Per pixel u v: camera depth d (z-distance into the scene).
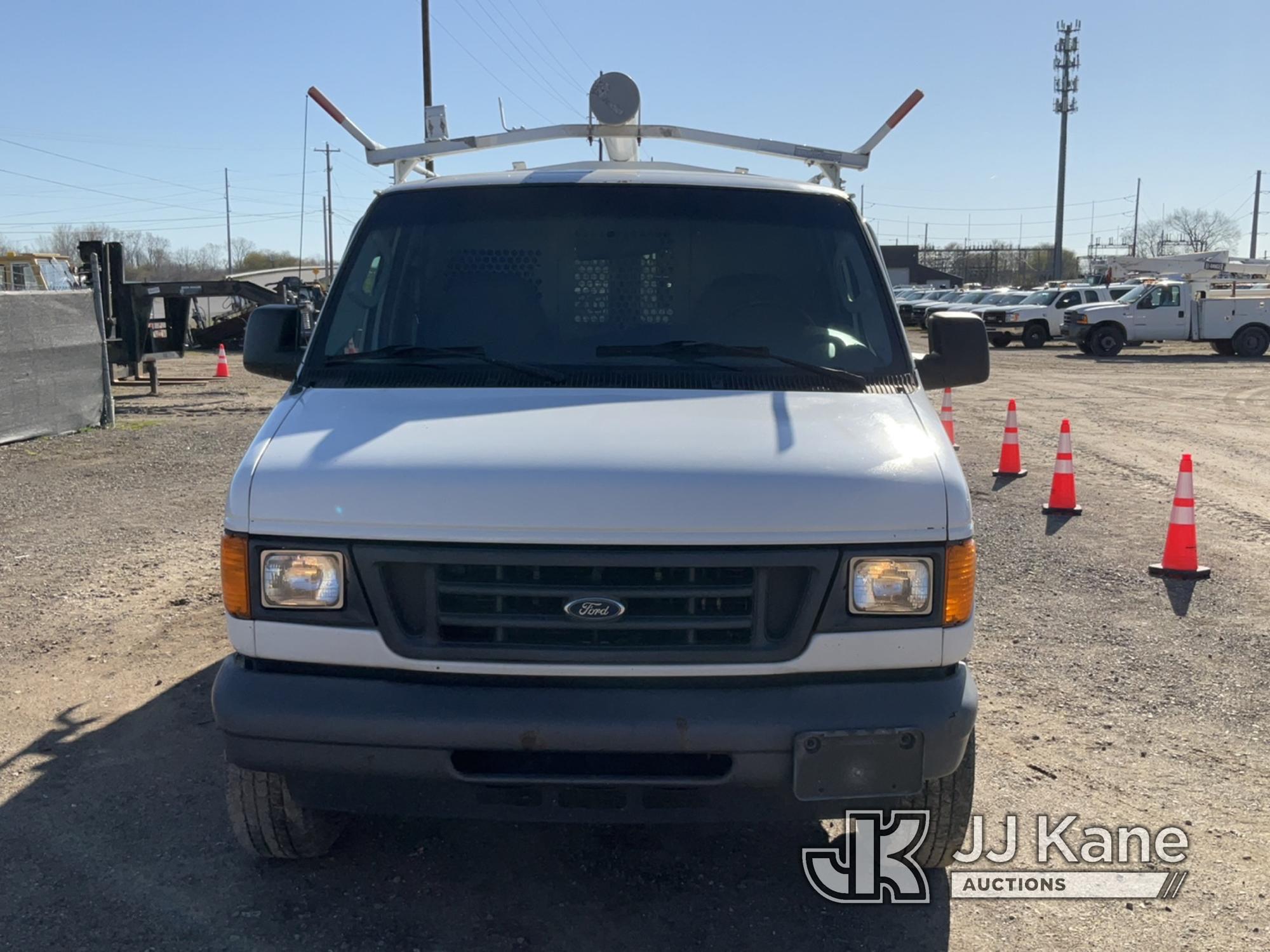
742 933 3.34
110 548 7.77
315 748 2.93
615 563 2.85
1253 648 5.92
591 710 2.87
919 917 3.44
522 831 3.92
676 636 2.92
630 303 3.79
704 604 2.91
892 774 2.91
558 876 3.63
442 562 2.88
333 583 2.92
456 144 4.98
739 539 2.86
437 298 3.81
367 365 3.59
